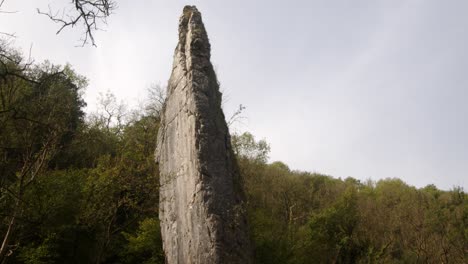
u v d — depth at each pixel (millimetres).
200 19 24094
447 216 42719
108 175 26406
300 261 29547
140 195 27641
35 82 7215
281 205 41250
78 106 38750
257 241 26172
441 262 35438
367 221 41062
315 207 45938
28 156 17094
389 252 36562
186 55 22594
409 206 47000
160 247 27094
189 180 18781
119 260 29156
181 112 21188
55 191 25609
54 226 25484
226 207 17438
